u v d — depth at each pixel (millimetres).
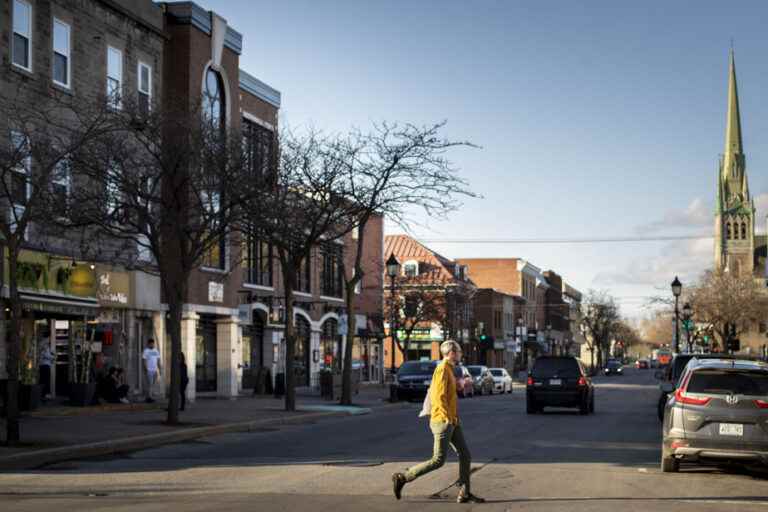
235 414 28266
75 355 29688
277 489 13312
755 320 76812
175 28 35375
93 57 29984
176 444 20781
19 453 16734
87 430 21484
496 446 19984
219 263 38188
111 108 24609
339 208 34469
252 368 44250
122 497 12688
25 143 20750
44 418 24828
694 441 14766
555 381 32219
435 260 78312
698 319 77375
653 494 13078
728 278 76125
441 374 12109
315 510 11414
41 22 27281
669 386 21484
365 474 14953
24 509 11516
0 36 25391
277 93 44219
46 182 19734
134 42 32500
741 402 14664
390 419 29469
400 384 42969
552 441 21281
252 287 43000
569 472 15406
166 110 24984
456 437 12234
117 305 30844
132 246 28438
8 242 18422
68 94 28188
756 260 154625
